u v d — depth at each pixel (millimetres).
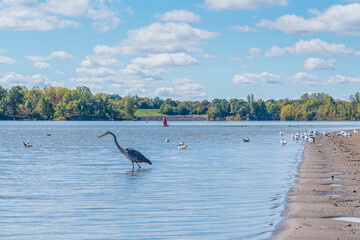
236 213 14203
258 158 34000
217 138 70438
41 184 20953
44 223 13227
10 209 15195
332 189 18406
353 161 30688
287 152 40125
